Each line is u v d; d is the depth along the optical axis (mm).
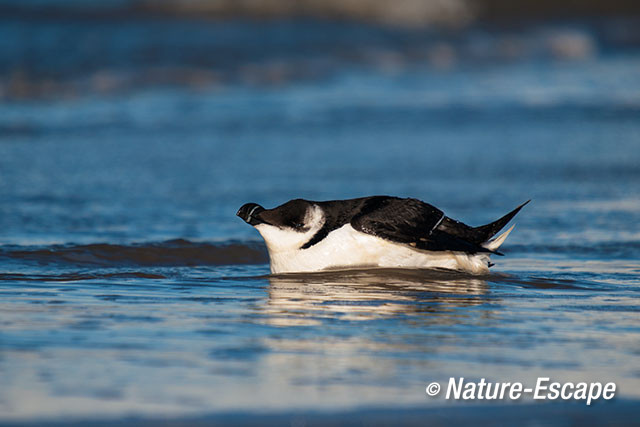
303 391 5973
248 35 42094
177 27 43188
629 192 17781
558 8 54312
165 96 30719
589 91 32125
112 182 18234
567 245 13078
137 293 9391
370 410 5633
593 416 5645
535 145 23156
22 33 40062
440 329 7844
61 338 7262
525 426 5457
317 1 49125
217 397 5809
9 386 5953
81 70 33500
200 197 16984
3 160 20219
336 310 8602
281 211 10234
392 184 18656
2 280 9961
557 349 7191
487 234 10617
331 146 23250
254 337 7426
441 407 5734
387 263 10367
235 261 12023
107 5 46844
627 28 50250
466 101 30188
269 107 29078
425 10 50469
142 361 6621
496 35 46469
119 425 5250
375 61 38781
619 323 8172
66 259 11414
